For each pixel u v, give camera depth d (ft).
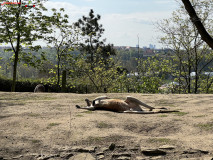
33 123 18.48
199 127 17.20
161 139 15.44
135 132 17.08
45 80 76.23
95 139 15.44
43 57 63.10
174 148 14.19
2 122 18.85
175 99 29.71
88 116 20.42
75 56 69.56
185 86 68.08
